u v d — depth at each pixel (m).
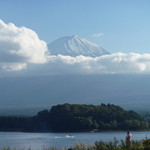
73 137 158.88
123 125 198.75
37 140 145.25
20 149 37.50
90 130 196.38
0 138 167.75
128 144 32.31
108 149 31.89
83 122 198.12
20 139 156.50
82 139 132.50
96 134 181.75
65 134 188.50
